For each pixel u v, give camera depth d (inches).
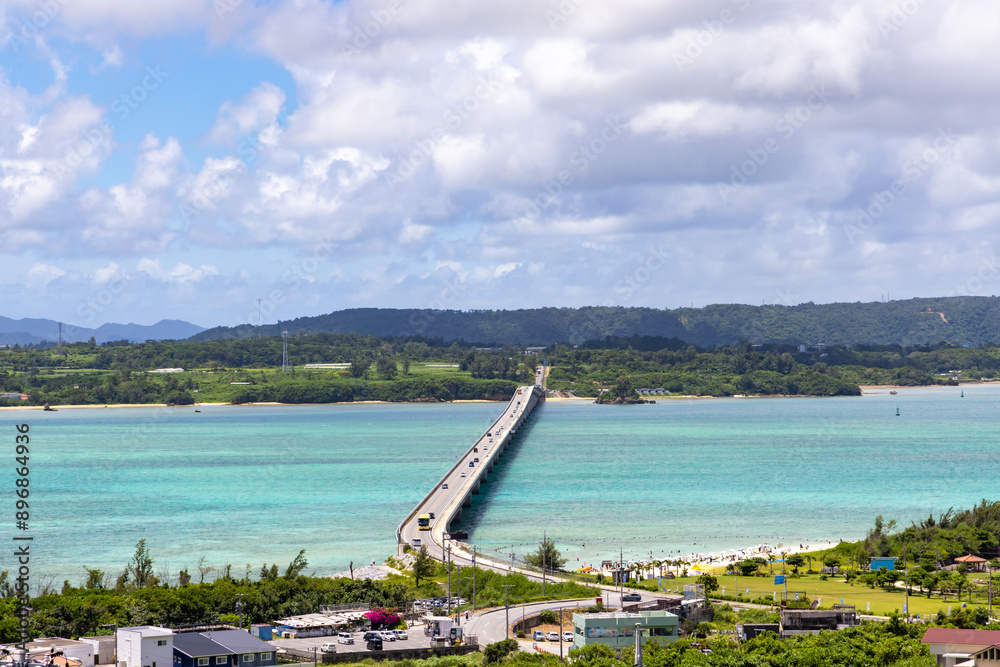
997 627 5221.5
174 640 4453.7
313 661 4594.0
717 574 7504.9
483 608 5890.8
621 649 4965.6
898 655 4591.5
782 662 4547.2
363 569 7495.1
